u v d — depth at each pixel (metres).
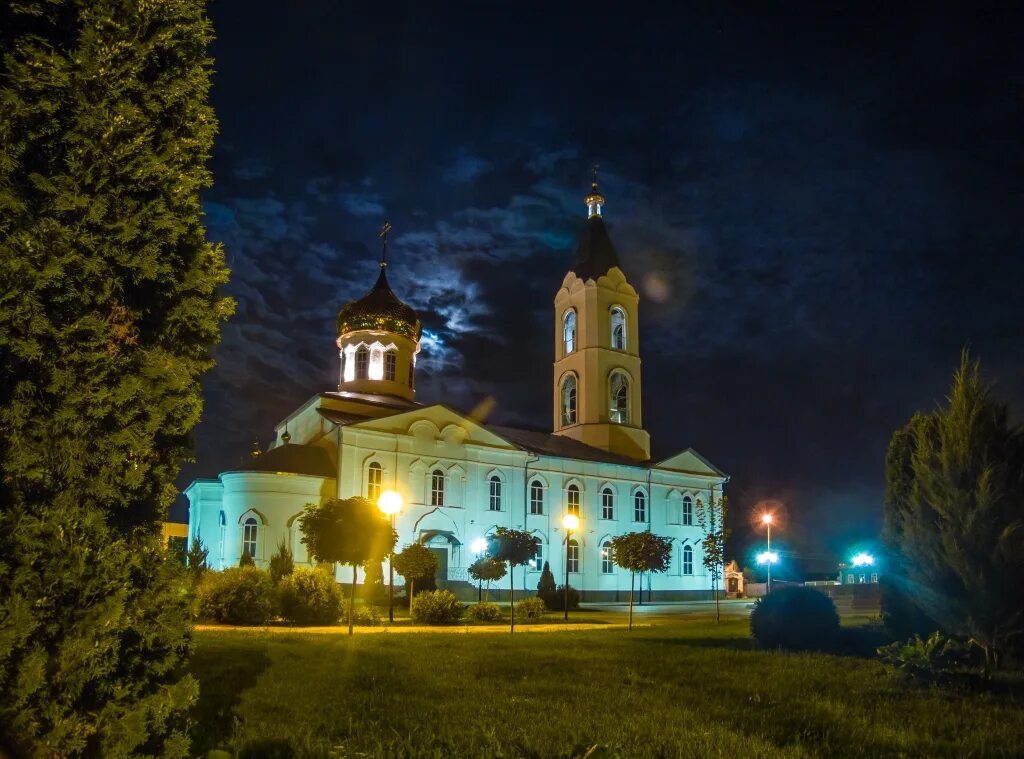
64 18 6.33
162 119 6.72
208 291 6.82
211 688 11.30
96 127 6.07
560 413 62.22
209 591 24.27
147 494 6.11
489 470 49.62
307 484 43.12
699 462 60.75
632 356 61.53
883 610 18.03
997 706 10.58
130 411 5.92
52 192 5.79
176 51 6.79
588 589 52.69
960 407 14.18
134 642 5.80
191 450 6.64
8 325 5.42
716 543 40.94
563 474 53.34
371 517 29.78
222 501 44.78
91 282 5.89
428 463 46.91
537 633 22.67
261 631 21.06
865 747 8.32
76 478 5.59
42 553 5.26
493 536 38.47
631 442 59.56
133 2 6.51
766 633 18.61
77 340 5.74
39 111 5.83
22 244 5.52
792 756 7.82
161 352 6.33
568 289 62.97
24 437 5.47
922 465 14.48
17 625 4.91
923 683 12.20
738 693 11.39
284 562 38.00
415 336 55.62
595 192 64.88
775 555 72.62
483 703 10.46
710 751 7.95
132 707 5.56
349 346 54.16
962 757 7.99
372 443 45.00
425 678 12.59
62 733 5.03
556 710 10.04
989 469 13.60
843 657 15.82
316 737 8.45
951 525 13.86
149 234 6.21
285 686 11.58
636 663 14.55
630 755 7.80
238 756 7.55
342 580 41.66
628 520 55.81
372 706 10.16
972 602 13.63
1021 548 13.34
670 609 46.06
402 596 40.50
